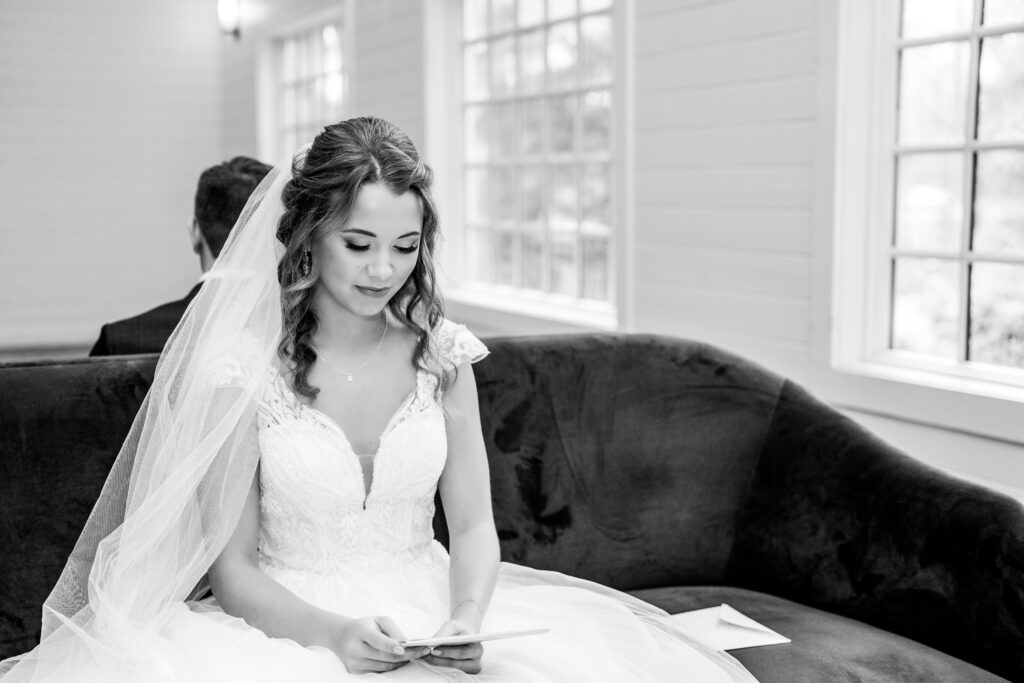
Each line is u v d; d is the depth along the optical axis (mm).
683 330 4273
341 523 2197
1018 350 3189
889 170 3531
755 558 2936
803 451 2918
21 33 9297
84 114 9555
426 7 6160
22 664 2010
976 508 2488
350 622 1962
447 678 1924
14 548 2332
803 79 3631
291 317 2213
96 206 9664
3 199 9367
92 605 2033
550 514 2826
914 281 3490
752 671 2293
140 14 9641
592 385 2943
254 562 2189
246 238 2207
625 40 4477
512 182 5805
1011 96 3164
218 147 9977
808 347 3676
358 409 2252
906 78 3475
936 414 3213
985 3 3219
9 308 9453
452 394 2357
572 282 5355
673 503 2955
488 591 2201
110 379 2484
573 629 2199
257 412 2180
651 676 2102
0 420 2367
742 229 3936
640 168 4457
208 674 1859
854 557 2711
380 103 6863
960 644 2453
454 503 2357
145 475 2105
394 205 2127
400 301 2320
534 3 5527
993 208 3234
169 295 9977
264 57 8781
